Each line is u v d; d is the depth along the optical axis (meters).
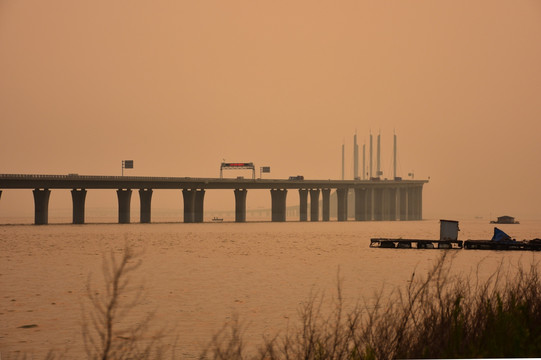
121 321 139.88
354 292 188.62
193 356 101.62
